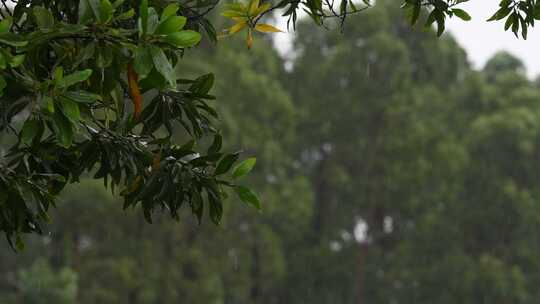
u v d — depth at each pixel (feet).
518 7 12.76
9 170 10.12
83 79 8.60
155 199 10.71
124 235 123.24
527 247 141.28
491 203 142.00
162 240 125.08
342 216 149.79
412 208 143.95
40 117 8.93
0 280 123.13
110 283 121.39
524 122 142.61
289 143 142.92
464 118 150.51
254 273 138.41
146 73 8.59
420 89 148.56
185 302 125.39
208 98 11.04
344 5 12.92
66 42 9.44
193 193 10.75
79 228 120.78
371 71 145.79
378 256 146.20
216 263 128.57
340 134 148.87
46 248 123.85
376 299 145.28
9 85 8.70
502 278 136.26
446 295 139.85
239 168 10.79
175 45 8.70
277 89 138.72
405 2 13.44
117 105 10.53
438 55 149.69
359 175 148.66
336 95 148.15
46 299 97.66
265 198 135.33
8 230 10.75
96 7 8.71
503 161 143.84
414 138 143.23
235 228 132.16
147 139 10.89
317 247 145.48
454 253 140.46
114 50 8.92
